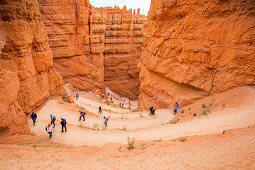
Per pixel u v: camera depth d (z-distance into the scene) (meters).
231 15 14.88
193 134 8.78
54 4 32.97
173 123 13.04
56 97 19.81
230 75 14.74
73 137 10.96
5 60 12.48
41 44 16.64
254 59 13.30
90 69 39.72
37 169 4.45
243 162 4.04
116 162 5.04
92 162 5.08
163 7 20.30
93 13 37.78
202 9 16.47
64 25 34.41
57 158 5.33
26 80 14.20
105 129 13.46
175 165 4.43
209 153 4.96
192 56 17.34
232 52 14.53
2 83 8.92
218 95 15.09
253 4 13.65
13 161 4.80
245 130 6.93
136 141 8.47
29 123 12.61
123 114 21.98
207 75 16.66
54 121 12.79
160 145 6.80
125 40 50.00
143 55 27.48
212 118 10.92
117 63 50.12
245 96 12.63
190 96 18.16
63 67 36.16
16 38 13.13
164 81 22.17
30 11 14.80
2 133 8.70
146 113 21.12
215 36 15.66
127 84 52.09
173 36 19.38
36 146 7.23
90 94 36.03
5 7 12.45
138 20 50.72
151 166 4.55
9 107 9.34
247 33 13.67
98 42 40.38
